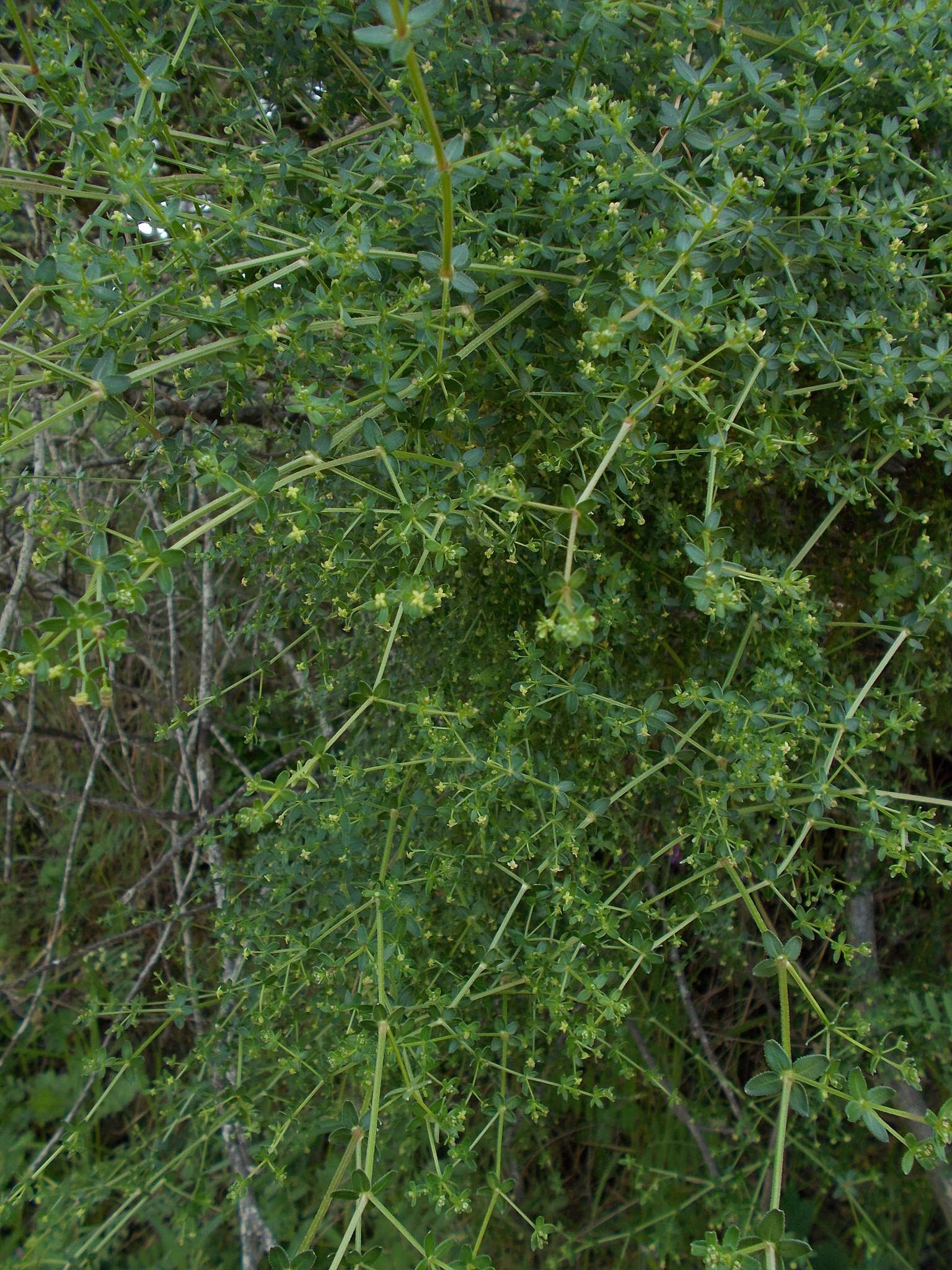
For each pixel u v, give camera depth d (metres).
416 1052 1.74
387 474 1.78
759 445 1.84
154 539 1.41
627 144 1.71
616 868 2.18
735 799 1.97
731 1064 3.22
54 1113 3.49
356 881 2.07
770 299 1.87
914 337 2.03
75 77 1.61
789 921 3.11
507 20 2.29
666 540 2.22
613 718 1.91
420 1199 3.04
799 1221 2.93
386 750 2.35
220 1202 3.25
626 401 1.66
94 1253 2.36
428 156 1.37
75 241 1.55
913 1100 2.85
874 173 1.97
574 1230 3.21
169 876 3.93
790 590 1.69
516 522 1.72
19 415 2.85
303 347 1.73
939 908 2.95
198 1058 2.36
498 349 1.93
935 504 2.38
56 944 3.76
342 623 2.66
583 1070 3.12
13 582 2.82
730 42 1.65
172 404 2.56
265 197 1.78
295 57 2.13
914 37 1.70
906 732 2.37
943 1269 3.11
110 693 1.36
